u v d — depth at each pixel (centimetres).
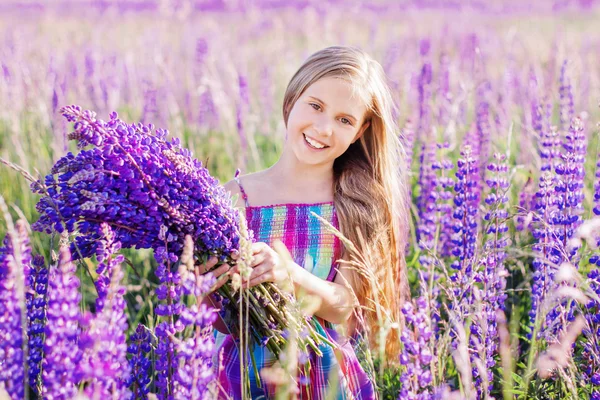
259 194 333
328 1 2373
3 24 1443
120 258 227
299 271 295
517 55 934
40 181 246
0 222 456
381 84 336
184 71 833
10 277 210
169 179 252
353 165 344
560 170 331
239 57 923
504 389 288
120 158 240
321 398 298
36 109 626
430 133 558
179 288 241
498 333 322
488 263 321
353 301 320
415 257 419
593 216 376
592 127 568
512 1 2486
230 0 1984
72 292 210
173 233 258
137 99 755
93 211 239
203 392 227
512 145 603
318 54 326
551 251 327
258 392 301
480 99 641
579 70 725
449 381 304
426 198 464
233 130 641
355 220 329
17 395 207
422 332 239
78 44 1045
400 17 1933
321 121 315
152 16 1712
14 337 210
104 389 207
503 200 338
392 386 326
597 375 287
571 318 310
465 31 1182
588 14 2091
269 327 278
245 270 242
